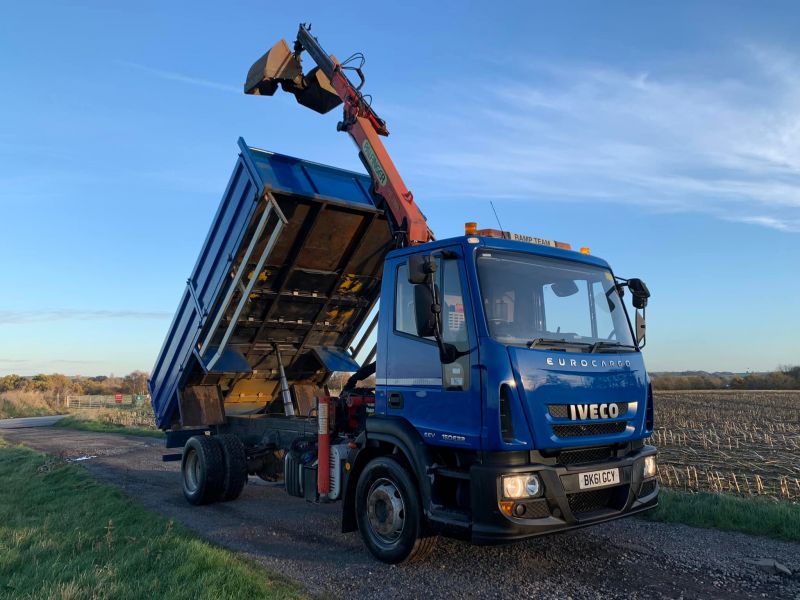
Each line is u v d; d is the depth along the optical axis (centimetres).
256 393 1046
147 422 2789
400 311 611
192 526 754
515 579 535
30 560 588
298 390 1061
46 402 5166
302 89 865
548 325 560
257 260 815
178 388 967
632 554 602
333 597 491
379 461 601
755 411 3152
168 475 1199
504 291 541
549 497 490
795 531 654
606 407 542
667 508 748
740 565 566
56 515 788
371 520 608
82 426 2605
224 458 884
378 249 909
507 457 493
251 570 546
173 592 466
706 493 828
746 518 703
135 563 550
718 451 1530
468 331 521
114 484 1070
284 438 874
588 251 657
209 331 883
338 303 965
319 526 751
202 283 897
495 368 496
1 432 2588
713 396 4922
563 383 518
